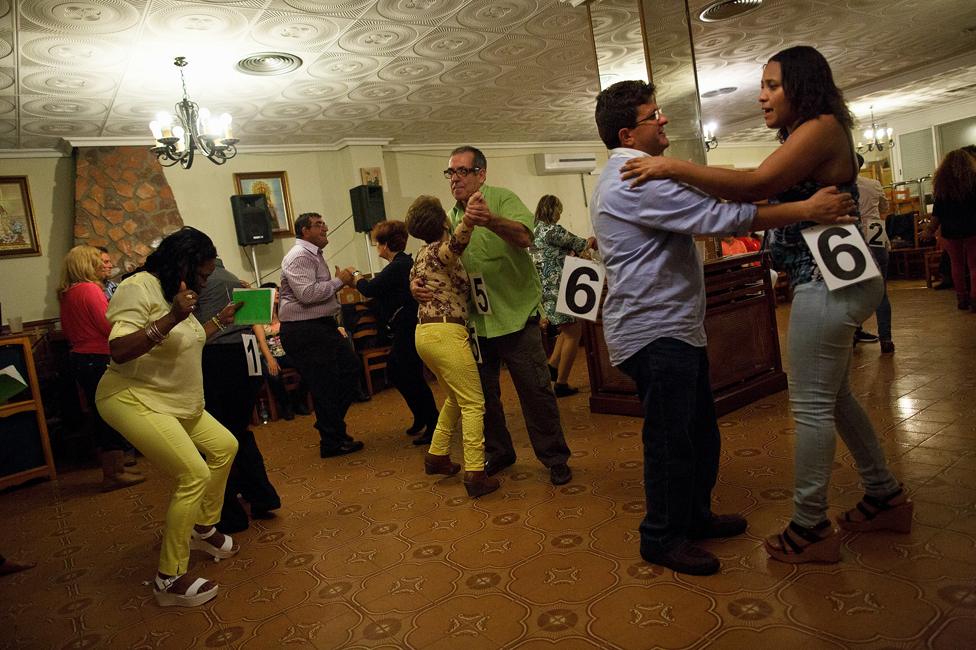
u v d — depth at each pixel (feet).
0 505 12.57
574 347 14.69
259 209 22.27
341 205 25.11
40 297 19.69
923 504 6.81
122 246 19.60
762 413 11.25
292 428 16.44
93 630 6.78
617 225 5.82
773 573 5.87
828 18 18.71
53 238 19.88
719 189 5.27
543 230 14.71
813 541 5.86
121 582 8.01
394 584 6.85
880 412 10.23
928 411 9.94
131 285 6.88
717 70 22.91
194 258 7.21
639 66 15.49
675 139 13.51
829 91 5.30
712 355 11.51
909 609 5.02
